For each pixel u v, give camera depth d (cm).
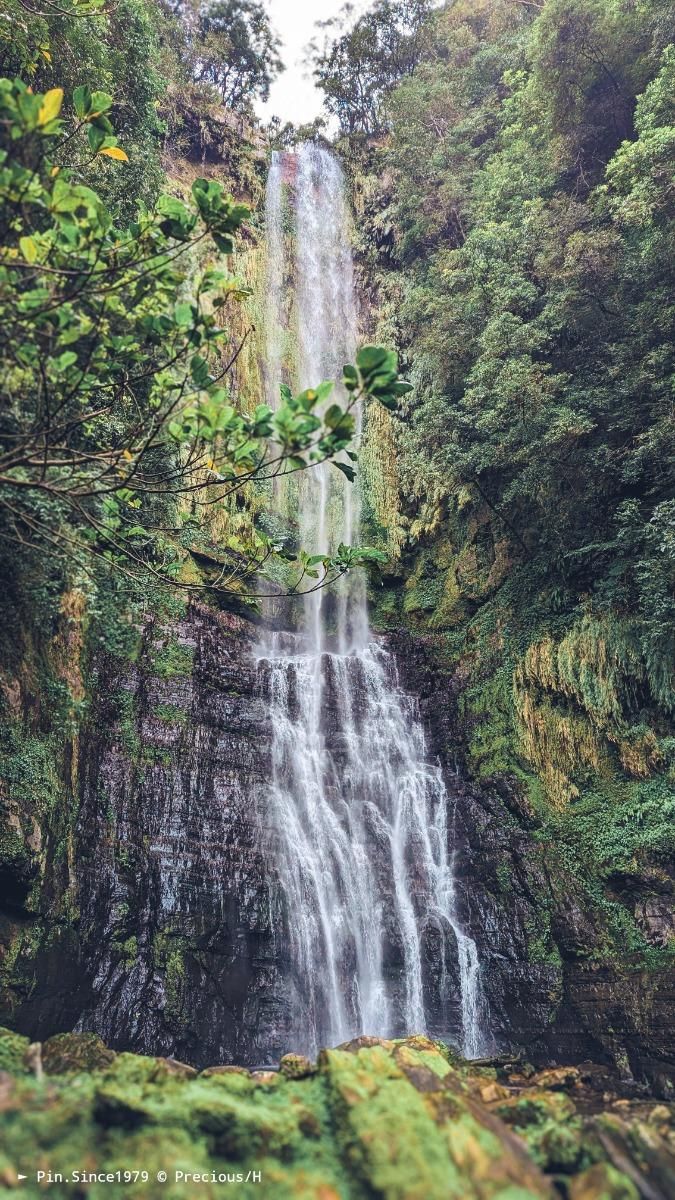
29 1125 395
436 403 1606
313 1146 434
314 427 556
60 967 894
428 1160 406
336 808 1380
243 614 1783
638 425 1307
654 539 1196
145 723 1205
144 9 1566
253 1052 1049
